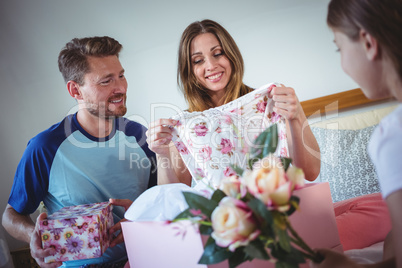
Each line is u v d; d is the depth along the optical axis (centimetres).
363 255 110
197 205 72
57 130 162
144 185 169
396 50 68
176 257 89
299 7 238
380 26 68
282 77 242
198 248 83
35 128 251
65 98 251
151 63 251
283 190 63
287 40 240
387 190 66
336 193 194
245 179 68
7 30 249
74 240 114
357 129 214
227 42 161
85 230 114
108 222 126
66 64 160
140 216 97
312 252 75
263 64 244
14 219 151
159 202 97
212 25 162
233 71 164
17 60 250
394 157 66
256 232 63
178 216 73
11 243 241
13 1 248
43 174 156
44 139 158
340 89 236
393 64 69
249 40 244
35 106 251
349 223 136
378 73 73
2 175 248
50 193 159
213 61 160
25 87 251
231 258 70
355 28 71
